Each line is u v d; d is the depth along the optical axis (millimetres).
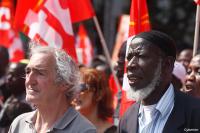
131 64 6305
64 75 6234
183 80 8938
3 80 11625
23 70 9688
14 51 13781
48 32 9219
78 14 9820
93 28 21484
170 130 6270
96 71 8602
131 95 6332
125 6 21188
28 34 9430
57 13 9227
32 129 6391
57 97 6293
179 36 21594
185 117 6309
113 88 10797
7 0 12828
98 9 22359
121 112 7758
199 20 8555
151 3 21719
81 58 14781
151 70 6270
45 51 6285
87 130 6258
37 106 6324
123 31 12750
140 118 6531
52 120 6316
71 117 6324
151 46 6293
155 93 6395
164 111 6371
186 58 11828
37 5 9375
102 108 8594
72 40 9219
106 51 10266
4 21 12711
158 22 21672
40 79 6199
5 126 9188
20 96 9695
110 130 8508
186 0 21719
